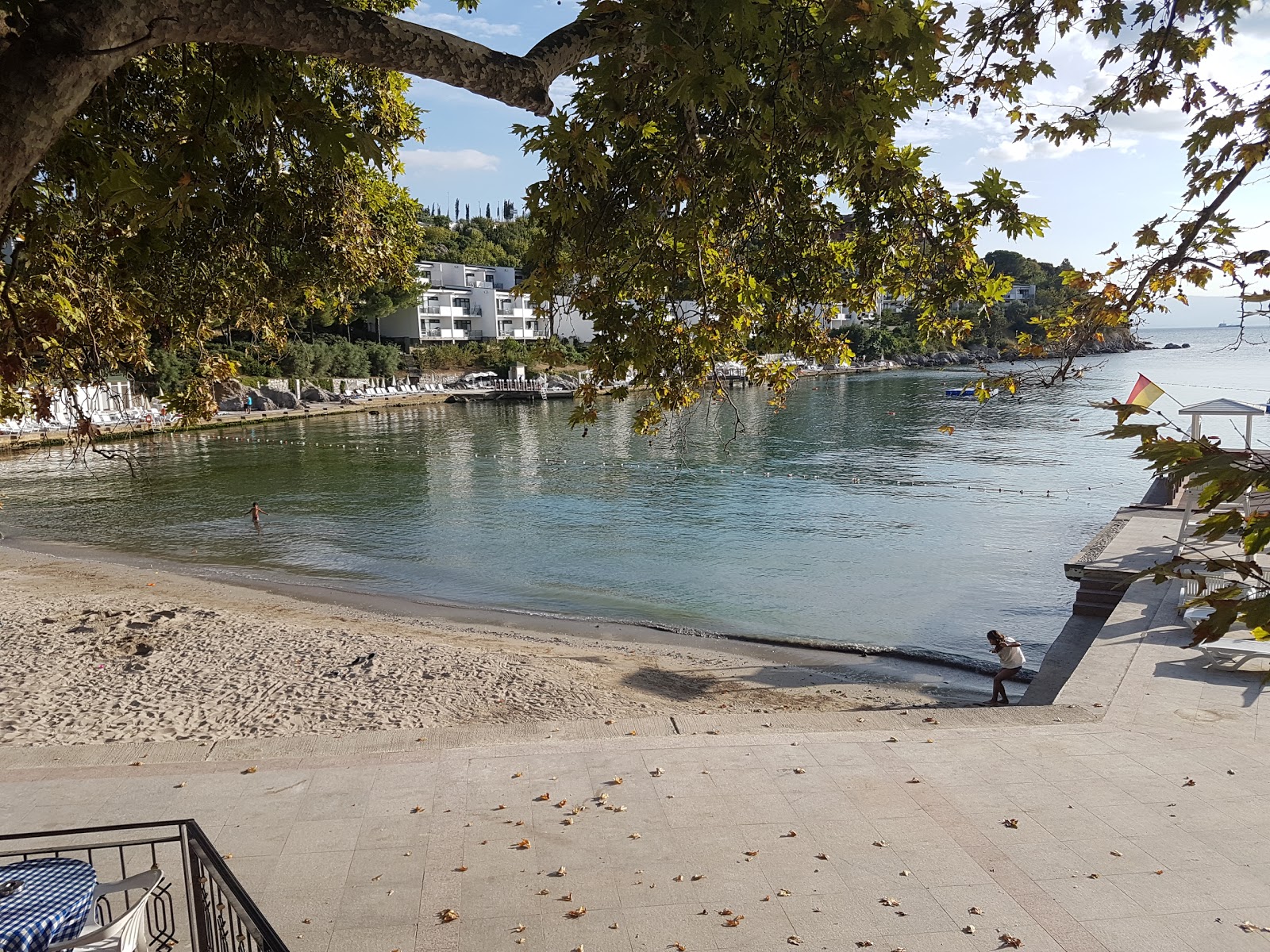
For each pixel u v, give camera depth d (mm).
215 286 8219
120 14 2746
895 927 6535
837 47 4266
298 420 75875
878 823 8086
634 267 5859
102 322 7176
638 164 5355
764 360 7387
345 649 17234
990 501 35625
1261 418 61219
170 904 6250
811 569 25766
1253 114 3691
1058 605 21859
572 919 6695
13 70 2662
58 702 14234
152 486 43844
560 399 95000
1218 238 3758
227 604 22312
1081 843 7684
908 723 10711
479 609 22312
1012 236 5703
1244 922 6496
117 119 6246
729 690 15945
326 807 8531
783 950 6281
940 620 20781
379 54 3359
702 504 36250
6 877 5258
